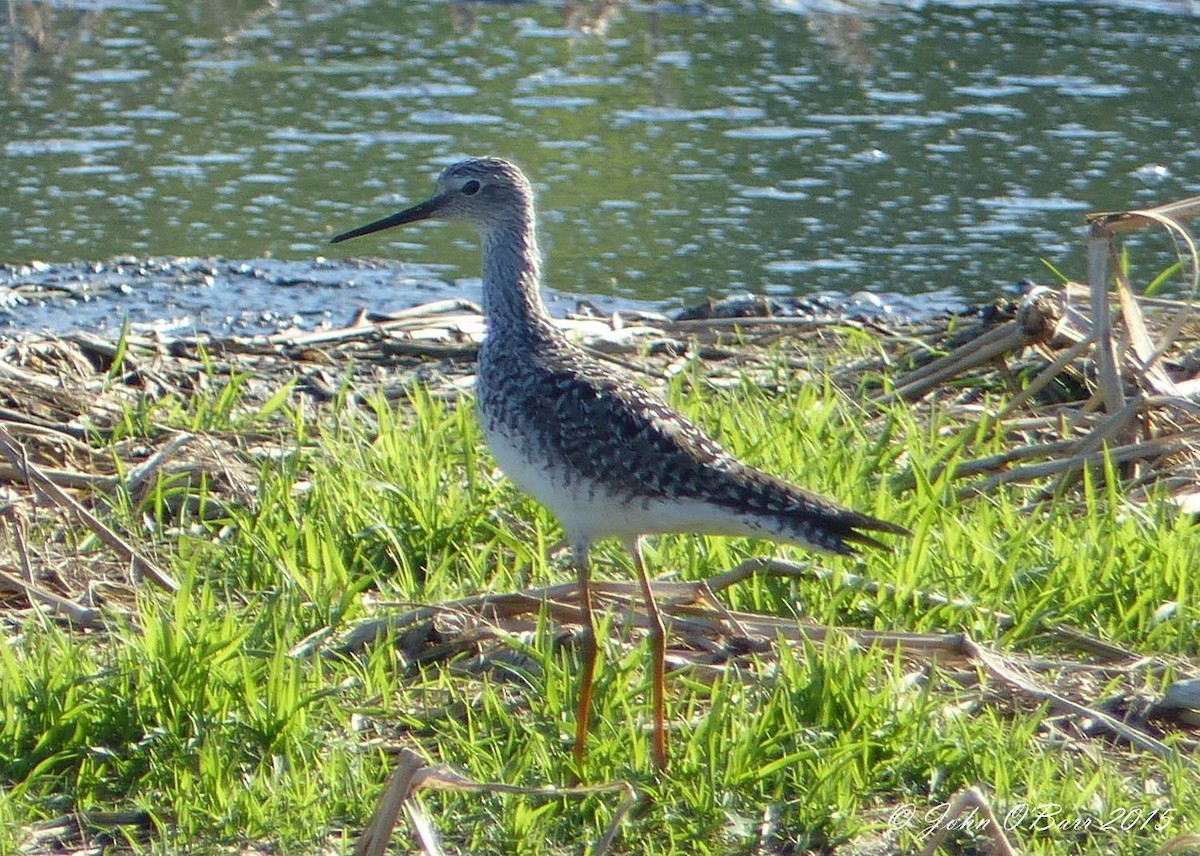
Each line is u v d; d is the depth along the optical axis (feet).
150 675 26.89
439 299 53.72
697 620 30.27
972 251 56.70
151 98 73.72
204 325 50.26
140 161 65.36
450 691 27.89
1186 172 63.93
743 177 64.23
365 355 47.32
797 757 25.16
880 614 30.37
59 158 65.62
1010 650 29.58
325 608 29.91
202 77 77.46
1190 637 29.81
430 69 79.36
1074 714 27.25
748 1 92.79
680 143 68.39
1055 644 29.86
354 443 37.47
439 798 25.48
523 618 30.48
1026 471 35.47
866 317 50.08
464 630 29.60
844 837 24.54
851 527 26.61
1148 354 37.91
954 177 64.08
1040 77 77.46
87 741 26.40
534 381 28.12
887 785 25.71
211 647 27.14
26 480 35.50
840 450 35.70
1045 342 42.01
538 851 24.31
